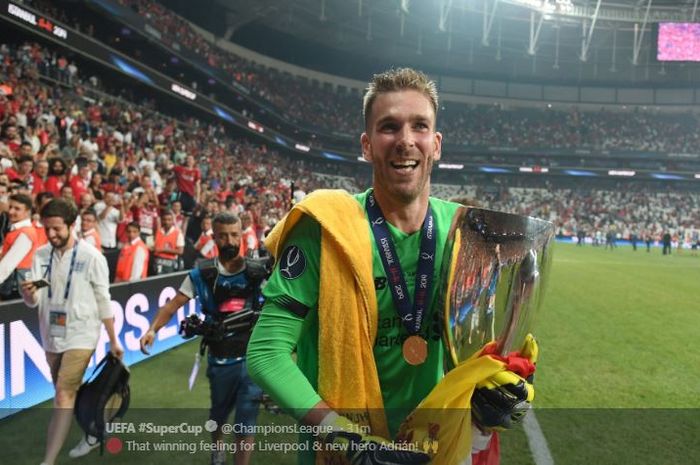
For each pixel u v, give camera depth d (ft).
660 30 124.47
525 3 119.85
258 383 3.28
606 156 151.64
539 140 156.04
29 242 12.53
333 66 150.41
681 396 13.94
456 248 3.36
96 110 52.39
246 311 8.95
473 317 3.36
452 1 120.26
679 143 154.30
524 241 3.35
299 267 3.46
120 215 24.27
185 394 13.16
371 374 3.36
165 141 63.16
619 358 18.20
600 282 42.63
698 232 99.25
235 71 110.22
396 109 3.54
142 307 16.61
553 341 20.95
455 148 153.17
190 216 31.58
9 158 22.65
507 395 3.31
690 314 27.94
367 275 3.39
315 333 3.57
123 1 71.97
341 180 146.00
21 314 11.85
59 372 9.30
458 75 161.99
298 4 112.78
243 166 88.22
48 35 54.34
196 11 110.93
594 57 150.10
